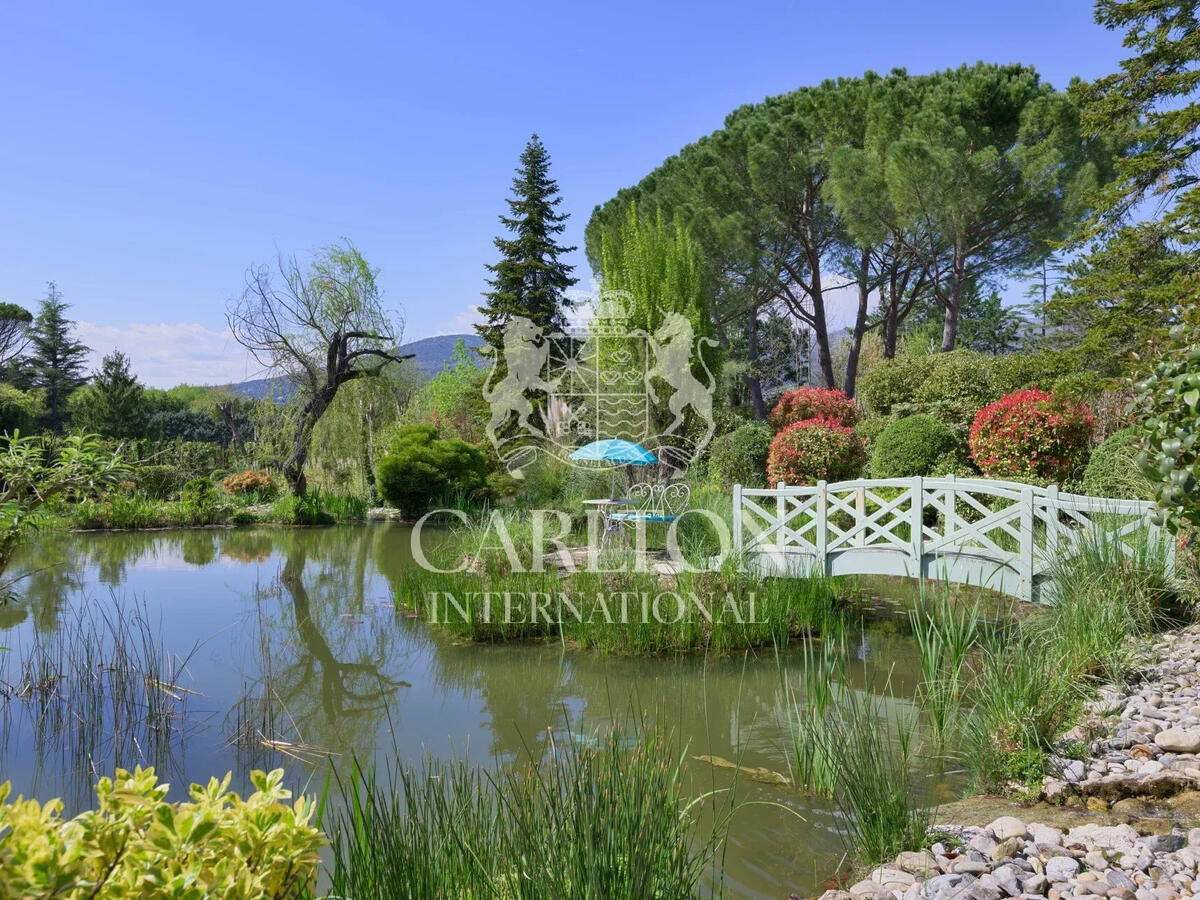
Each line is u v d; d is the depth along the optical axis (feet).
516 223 84.33
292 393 73.00
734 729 19.98
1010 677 16.85
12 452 15.89
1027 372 48.32
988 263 70.85
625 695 23.30
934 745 17.53
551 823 10.15
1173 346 15.81
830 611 29.50
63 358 146.61
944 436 43.24
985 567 26.63
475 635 29.63
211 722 21.01
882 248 79.15
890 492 39.01
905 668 24.82
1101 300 41.09
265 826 5.75
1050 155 59.67
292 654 28.04
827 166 77.61
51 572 44.96
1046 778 13.52
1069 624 18.62
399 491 68.95
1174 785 12.47
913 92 70.79
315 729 20.71
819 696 19.04
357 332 71.72
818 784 16.06
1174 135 38.93
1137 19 40.34
